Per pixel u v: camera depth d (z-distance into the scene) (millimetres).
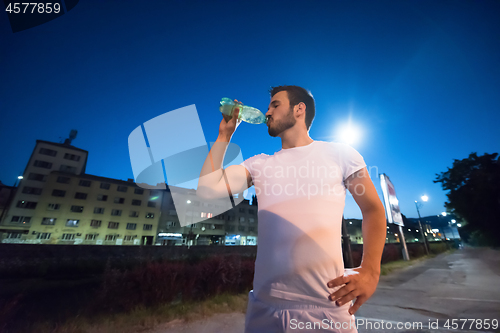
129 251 12945
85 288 8047
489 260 13344
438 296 5023
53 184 33250
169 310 4156
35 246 12734
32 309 4762
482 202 26391
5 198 32188
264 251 792
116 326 3609
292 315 694
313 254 714
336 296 670
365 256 761
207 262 5895
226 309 4344
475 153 27609
